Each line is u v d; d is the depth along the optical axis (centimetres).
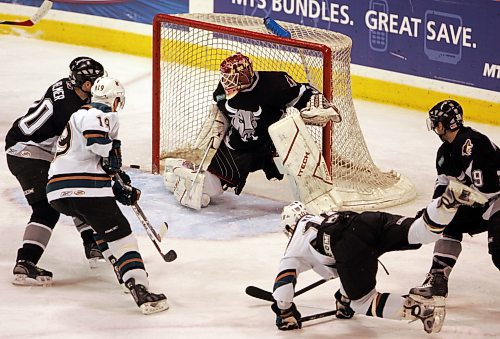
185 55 2069
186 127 2053
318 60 1812
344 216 1228
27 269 1434
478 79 2319
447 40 2342
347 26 2497
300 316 1296
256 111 1738
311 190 1730
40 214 1447
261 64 1980
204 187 1781
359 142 1861
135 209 1420
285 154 1711
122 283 1395
